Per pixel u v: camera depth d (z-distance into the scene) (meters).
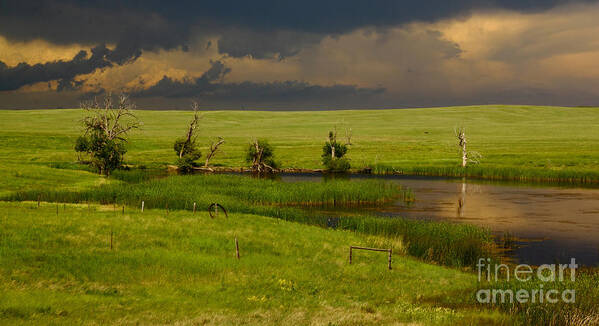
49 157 90.12
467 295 20.11
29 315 14.50
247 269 22.83
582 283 21.20
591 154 95.44
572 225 41.69
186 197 45.12
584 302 17.38
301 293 20.00
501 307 17.72
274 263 24.33
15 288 17.17
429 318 16.50
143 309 16.41
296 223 36.66
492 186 68.94
